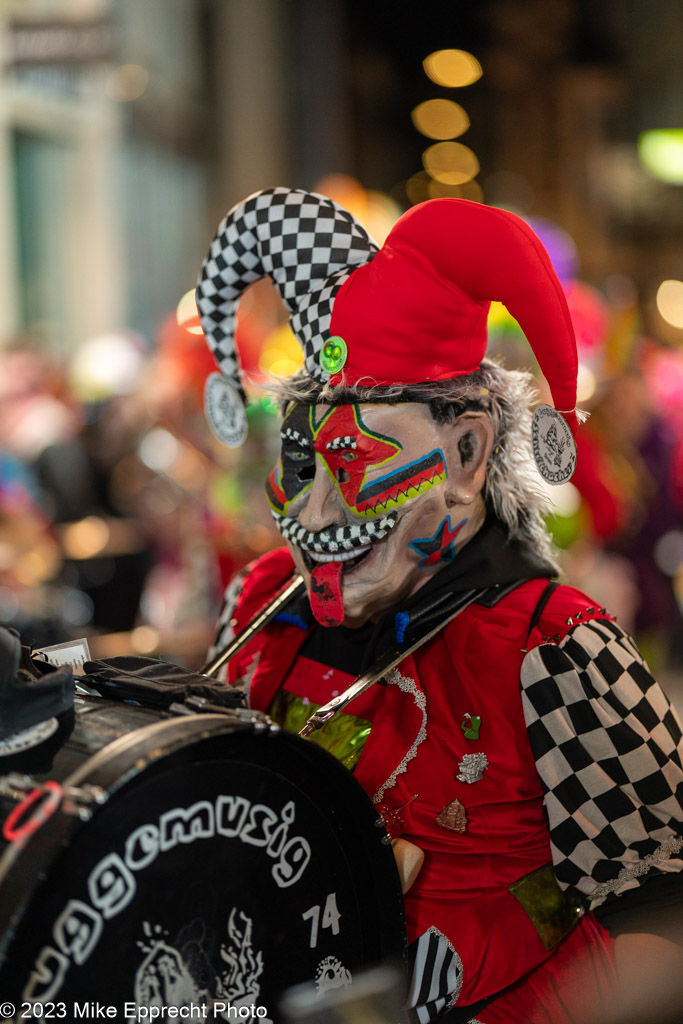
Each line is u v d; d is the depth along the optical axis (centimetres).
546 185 2075
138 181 1191
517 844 178
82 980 128
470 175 2125
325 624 182
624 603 626
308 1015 149
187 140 1261
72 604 533
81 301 1119
